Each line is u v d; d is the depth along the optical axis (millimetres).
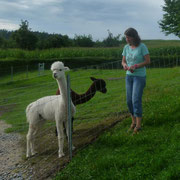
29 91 14242
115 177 3412
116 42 50656
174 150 3709
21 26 42562
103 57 31672
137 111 4586
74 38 51594
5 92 15305
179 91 7082
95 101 8523
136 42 4418
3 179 4242
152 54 26844
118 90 9516
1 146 5984
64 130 5680
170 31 36250
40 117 5086
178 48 26781
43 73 23000
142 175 3311
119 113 6457
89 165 3910
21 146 5855
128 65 4707
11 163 4879
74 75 16016
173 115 5082
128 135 4617
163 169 3336
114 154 4094
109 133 4957
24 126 7648
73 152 4656
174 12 36125
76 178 3682
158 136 4344
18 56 31531
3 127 7957
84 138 5277
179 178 3078
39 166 4477
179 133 4230
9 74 25828
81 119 6828
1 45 43031
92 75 14555
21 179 4137
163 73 11016
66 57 31750
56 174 4008
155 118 5059
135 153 3930
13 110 10266
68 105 4156
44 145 5492
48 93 12508
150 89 8148
